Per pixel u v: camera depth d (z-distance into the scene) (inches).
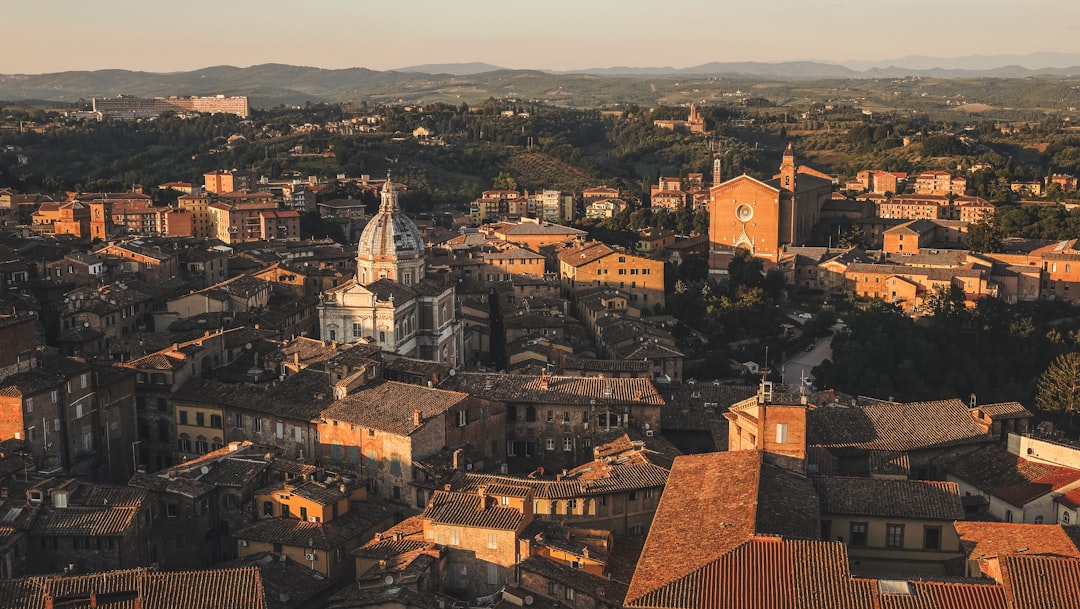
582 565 4852.4
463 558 5017.2
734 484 4633.4
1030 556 3892.7
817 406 6456.7
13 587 4352.9
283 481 5890.8
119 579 4404.5
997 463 5802.2
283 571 5187.0
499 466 6387.8
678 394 7504.9
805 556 3885.3
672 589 3794.3
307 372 7170.3
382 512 5713.6
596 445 6604.3
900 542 4749.0
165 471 5910.4
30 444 6250.0
